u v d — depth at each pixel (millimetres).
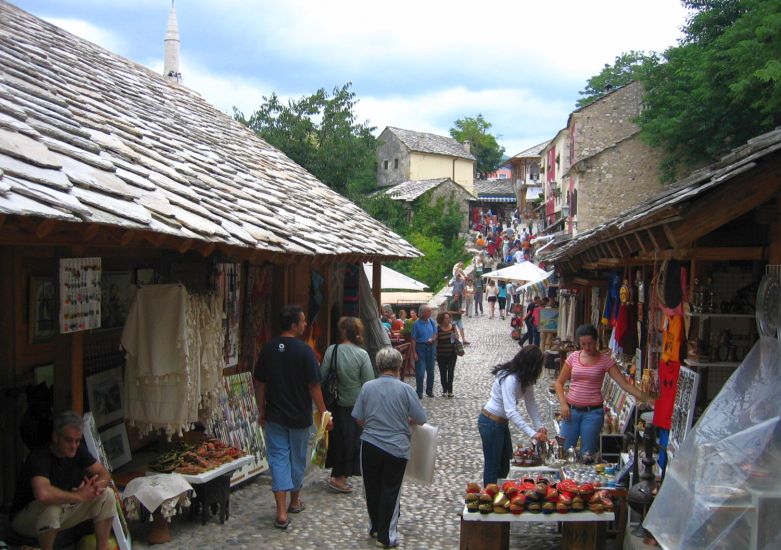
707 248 5703
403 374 16703
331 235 9867
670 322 6570
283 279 10102
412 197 49219
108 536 5160
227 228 6363
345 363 7773
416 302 24469
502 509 5395
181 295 6207
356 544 6160
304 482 8148
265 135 25031
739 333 6223
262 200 9141
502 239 51375
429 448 6391
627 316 10133
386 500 6094
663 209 4848
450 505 7402
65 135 5898
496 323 30750
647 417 6824
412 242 35906
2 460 5680
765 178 4820
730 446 4445
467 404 13617
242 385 8305
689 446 4723
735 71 18281
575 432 7293
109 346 6832
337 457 7750
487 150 84875
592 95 46719
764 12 15758
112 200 4945
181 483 6027
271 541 6168
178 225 5305
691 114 21516
